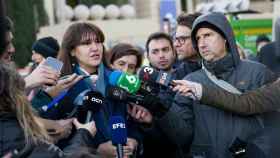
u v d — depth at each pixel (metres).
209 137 3.81
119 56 5.05
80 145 3.27
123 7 31.17
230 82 3.90
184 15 5.19
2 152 2.43
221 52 3.92
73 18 31.16
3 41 2.63
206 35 3.93
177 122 3.77
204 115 3.84
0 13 2.61
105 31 29.78
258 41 10.73
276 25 5.25
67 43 4.07
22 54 24.52
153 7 31.62
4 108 2.51
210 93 3.68
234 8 13.66
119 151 3.58
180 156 4.06
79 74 4.05
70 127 3.45
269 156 3.46
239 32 13.01
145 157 4.20
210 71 3.93
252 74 3.92
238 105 3.71
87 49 4.02
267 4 23.89
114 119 3.59
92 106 3.54
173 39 5.96
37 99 3.72
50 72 3.41
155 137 3.99
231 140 3.76
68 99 3.74
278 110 3.86
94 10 30.52
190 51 5.10
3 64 2.62
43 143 2.54
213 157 3.79
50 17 29.92
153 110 3.70
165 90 3.73
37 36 27.11
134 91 3.64
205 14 3.96
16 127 2.49
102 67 4.00
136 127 3.98
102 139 3.74
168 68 5.31
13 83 2.57
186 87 3.68
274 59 5.51
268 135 3.52
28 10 25.45
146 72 3.74
